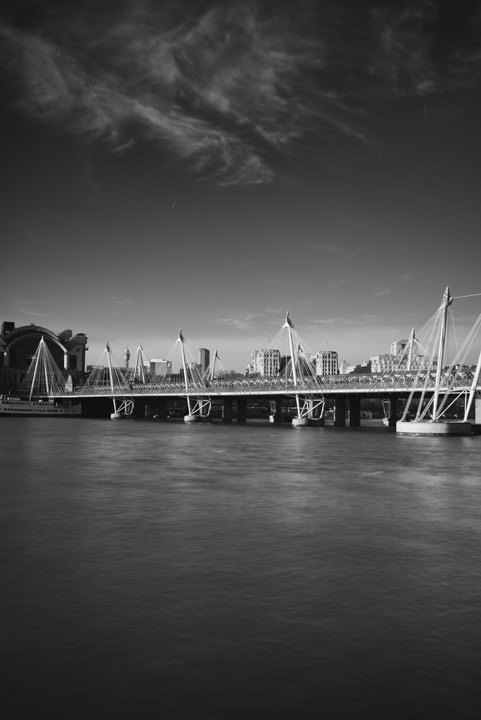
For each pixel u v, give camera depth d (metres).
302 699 10.83
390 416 175.62
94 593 16.50
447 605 15.75
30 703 10.62
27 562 19.78
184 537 23.70
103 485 39.81
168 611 15.10
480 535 24.50
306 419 169.75
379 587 17.27
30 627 13.98
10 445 79.00
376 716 10.31
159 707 10.52
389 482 42.91
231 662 12.22
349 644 13.15
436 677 11.69
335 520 27.62
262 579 17.97
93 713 10.33
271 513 29.45
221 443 90.44
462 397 168.00
